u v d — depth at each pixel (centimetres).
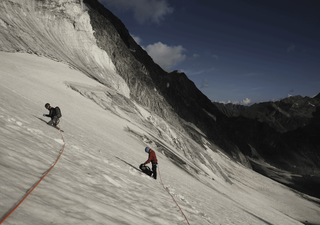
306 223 7244
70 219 229
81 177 425
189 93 19738
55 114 1061
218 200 1772
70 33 6378
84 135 1315
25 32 4644
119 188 506
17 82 2188
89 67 6122
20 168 304
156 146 3519
